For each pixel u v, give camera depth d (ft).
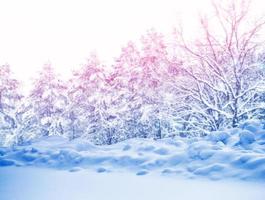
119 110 77.92
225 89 47.29
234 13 43.98
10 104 93.50
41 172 26.50
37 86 92.89
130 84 75.92
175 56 48.78
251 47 45.03
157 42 55.21
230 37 44.98
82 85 82.89
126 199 16.33
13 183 21.44
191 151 25.64
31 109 92.68
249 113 49.34
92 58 83.87
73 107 85.20
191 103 50.19
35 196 17.35
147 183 20.43
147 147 30.60
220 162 22.75
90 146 36.52
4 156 34.09
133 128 76.48
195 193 17.01
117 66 82.38
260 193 16.26
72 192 18.28
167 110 55.21
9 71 94.89
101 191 18.38
